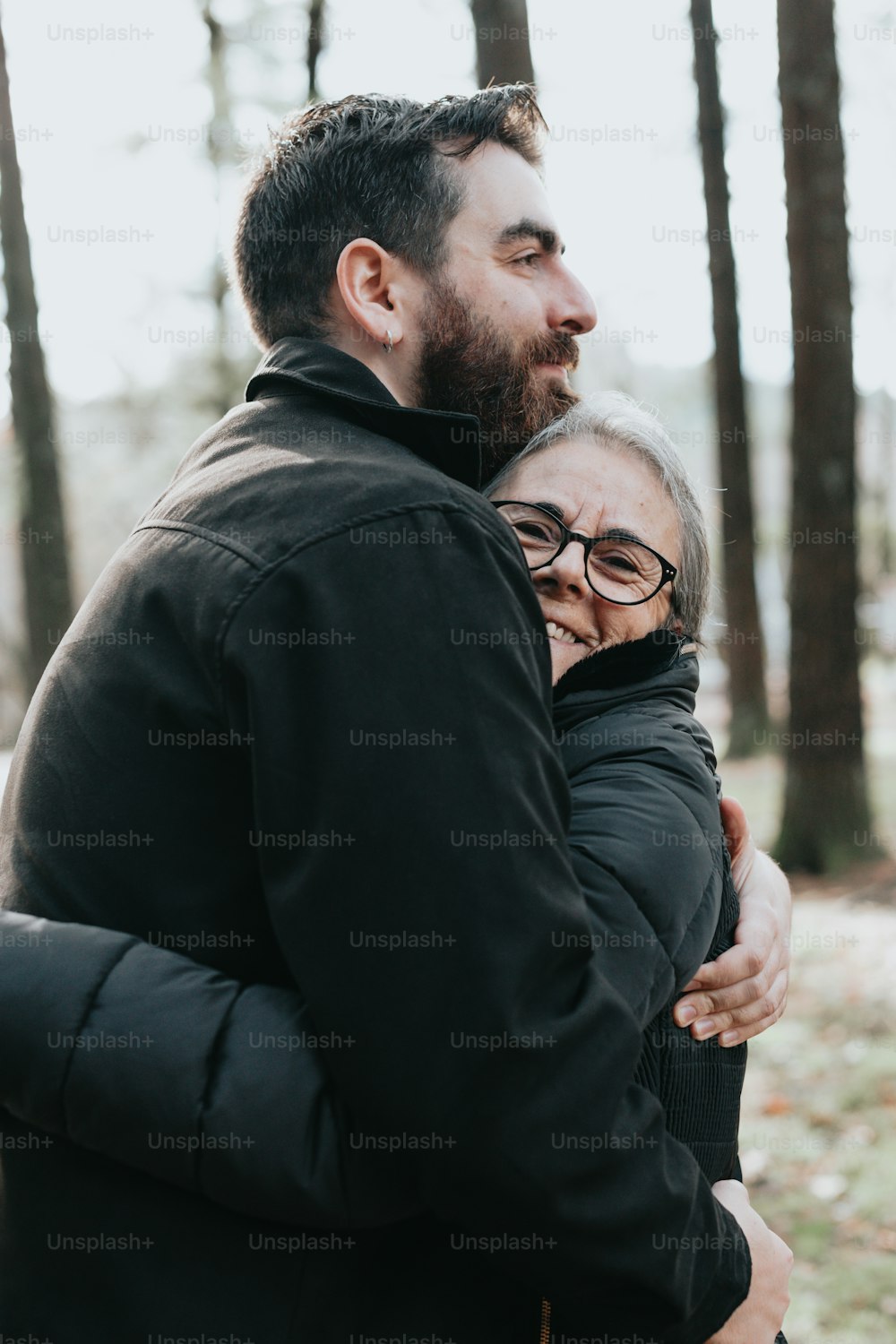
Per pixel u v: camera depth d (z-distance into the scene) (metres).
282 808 0.95
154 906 1.06
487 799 0.95
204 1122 0.95
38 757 1.17
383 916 0.92
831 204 7.82
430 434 1.21
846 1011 5.15
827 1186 3.71
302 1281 1.01
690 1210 1.03
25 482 9.59
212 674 1.01
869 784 8.27
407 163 1.33
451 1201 0.94
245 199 1.43
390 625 0.98
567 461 1.47
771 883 1.52
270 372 1.26
